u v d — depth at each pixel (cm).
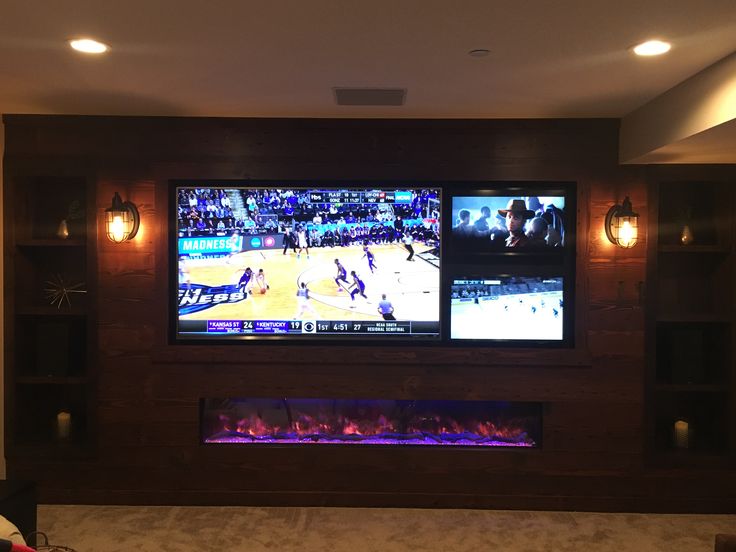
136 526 357
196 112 372
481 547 333
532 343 388
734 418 385
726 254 392
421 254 387
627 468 386
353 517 372
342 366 390
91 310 389
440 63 275
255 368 390
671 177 380
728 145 317
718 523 368
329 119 384
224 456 390
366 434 403
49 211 411
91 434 389
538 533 352
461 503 388
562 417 388
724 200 394
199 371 390
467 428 404
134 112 374
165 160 386
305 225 388
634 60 268
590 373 387
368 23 227
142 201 387
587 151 383
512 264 388
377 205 387
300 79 302
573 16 219
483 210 386
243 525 359
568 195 386
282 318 390
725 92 262
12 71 290
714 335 404
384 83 307
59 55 266
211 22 227
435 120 384
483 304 388
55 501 390
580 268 383
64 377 393
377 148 385
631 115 364
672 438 402
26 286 402
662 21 223
